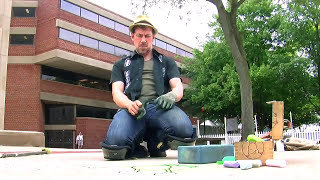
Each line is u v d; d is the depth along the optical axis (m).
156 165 2.82
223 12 13.22
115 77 4.46
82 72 32.09
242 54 13.31
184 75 35.28
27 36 28.97
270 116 28.66
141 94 4.39
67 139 29.98
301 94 24.12
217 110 27.75
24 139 12.48
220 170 2.31
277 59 23.03
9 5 15.34
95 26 31.19
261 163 2.61
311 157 3.84
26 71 28.53
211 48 28.08
